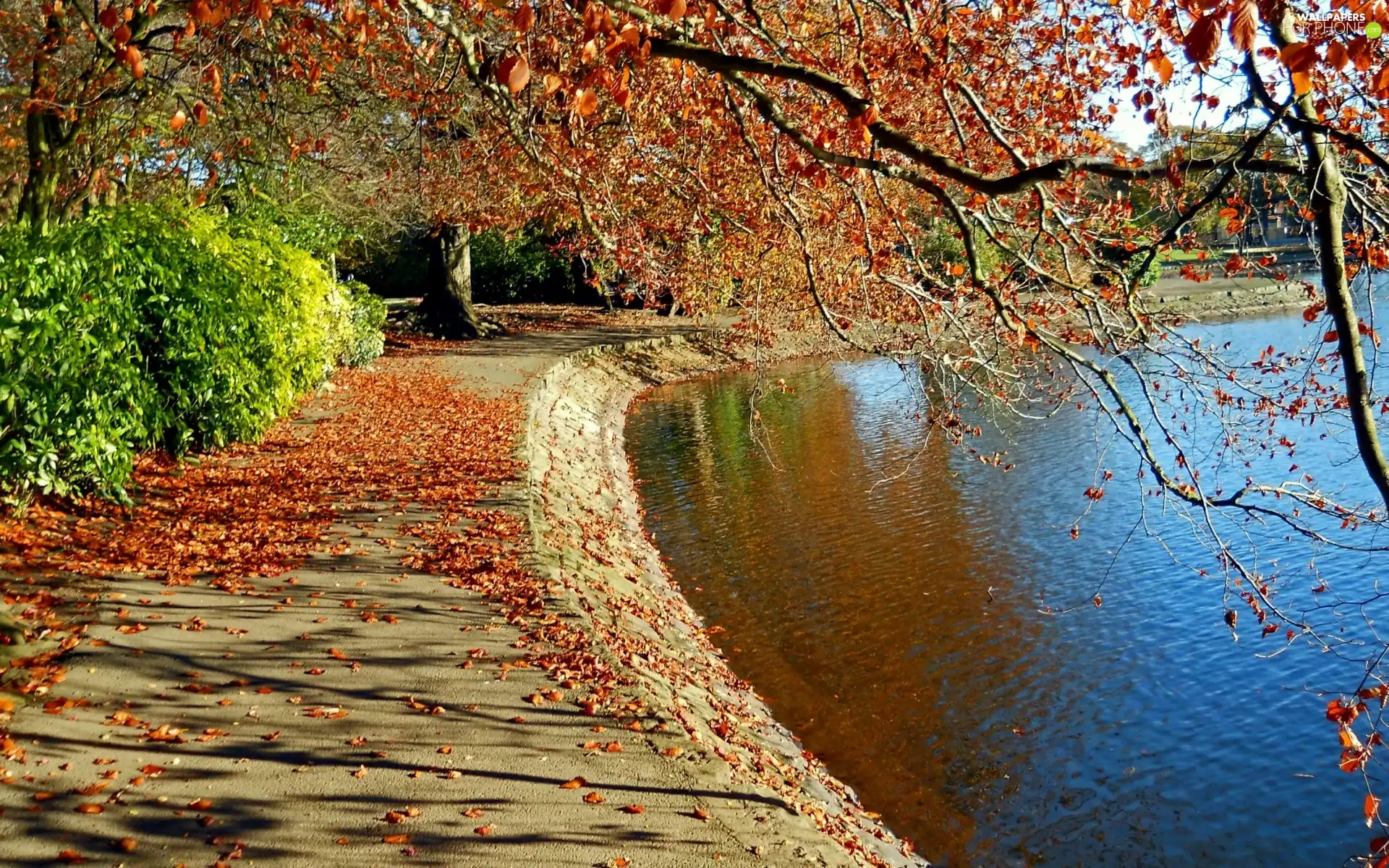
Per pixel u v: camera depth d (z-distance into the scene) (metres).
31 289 8.28
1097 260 6.18
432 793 5.18
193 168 17.25
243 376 12.61
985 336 7.58
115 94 12.74
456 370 23.88
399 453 13.66
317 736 5.64
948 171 4.63
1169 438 5.75
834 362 34.38
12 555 7.80
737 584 13.00
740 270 10.97
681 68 7.44
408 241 37.50
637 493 18.09
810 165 6.00
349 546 9.22
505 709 6.18
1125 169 4.35
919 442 21.11
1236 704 9.48
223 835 4.62
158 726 5.57
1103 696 9.69
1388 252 4.96
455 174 15.80
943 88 6.40
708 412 26.58
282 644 6.85
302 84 13.20
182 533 9.14
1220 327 29.33
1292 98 3.65
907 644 10.99
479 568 8.79
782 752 7.96
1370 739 4.53
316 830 4.75
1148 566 13.16
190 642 6.72
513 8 6.52
